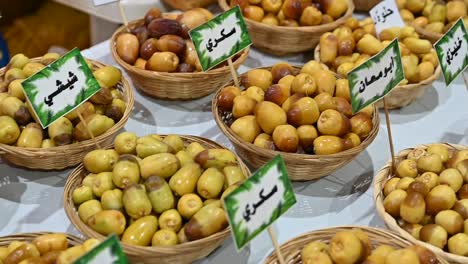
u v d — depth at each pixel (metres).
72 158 0.84
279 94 0.86
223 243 0.79
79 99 0.80
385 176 0.83
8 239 0.71
